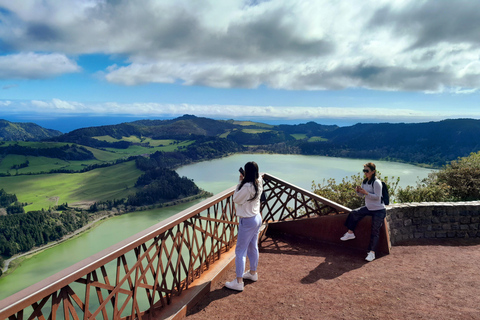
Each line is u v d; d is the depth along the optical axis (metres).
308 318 2.73
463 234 5.20
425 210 5.20
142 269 2.45
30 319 1.64
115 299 2.17
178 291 3.01
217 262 3.84
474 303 2.87
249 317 2.79
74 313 1.86
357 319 2.67
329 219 4.84
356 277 3.67
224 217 4.05
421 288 3.29
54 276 1.76
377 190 4.26
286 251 4.63
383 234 4.49
